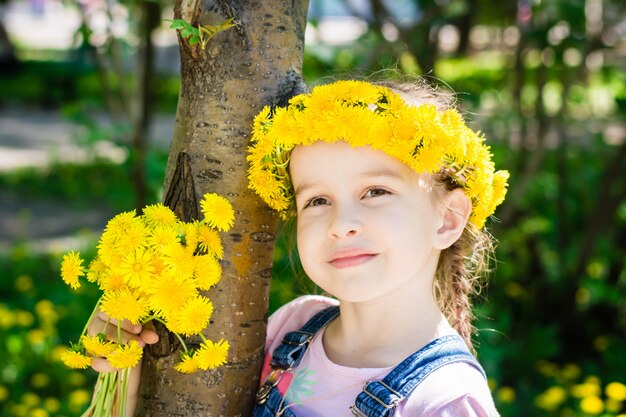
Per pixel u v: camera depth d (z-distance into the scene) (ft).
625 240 13.99
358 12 12.23
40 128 37.22
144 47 13.24
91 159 26.32
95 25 12.48
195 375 4.65
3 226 21.68
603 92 19.16
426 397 4.20
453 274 5.15
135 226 4.29
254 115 4.58
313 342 4.86
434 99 4.99
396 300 4.53
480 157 4.70
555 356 12.94
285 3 4.65
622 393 10.20
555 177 15.90
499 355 10.61
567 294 13.48
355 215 4.30
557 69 13.57
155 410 4.72
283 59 4.64
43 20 79.82
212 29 4.43
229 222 4.47
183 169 4.66
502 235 13.51
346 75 5.70
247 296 4.70
